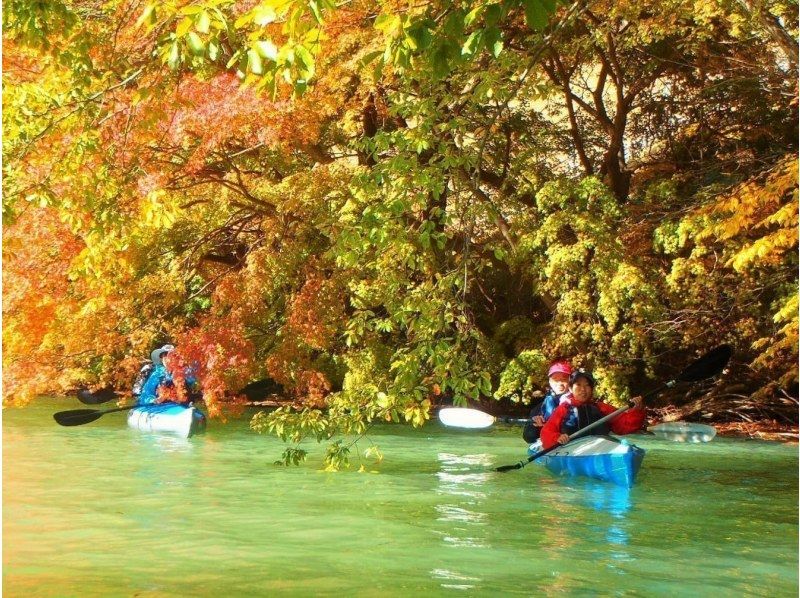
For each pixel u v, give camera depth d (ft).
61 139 31.37
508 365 50.57
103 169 31.45
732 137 56.80
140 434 42.14
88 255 33.94
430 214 24.70
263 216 55.47
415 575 16.98
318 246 54.19
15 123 28.22
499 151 58.59
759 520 22.79
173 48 16.39
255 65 15.01
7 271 45.39
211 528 21.11
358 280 51.01
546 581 16.66
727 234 39.96
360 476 29.63
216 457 34.30
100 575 16.85
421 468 31.78
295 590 15.93
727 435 45.62
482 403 56.80
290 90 41.14
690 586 16.43
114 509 23.43
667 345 50.16
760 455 37.04
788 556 18.84
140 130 34.78
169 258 56.49
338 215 48.47
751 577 17.12
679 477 30.37
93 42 29.09
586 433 31.17
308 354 53.72
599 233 47.60
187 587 16.06
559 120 61.67
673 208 52.42
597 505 24.66
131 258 49.16
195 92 40.91
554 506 24.35
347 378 52.65
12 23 26.12
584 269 49.01
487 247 26.84
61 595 15.55
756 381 52.80
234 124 41.55
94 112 28.99
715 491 27.30
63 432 42.88
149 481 28.14
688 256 52.03
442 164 23.91
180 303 56.70
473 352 50.01
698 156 59.16
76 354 51.03
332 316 51.19
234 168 51.19
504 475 29.99
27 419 48.88
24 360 48.73
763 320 50.29
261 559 18.13
